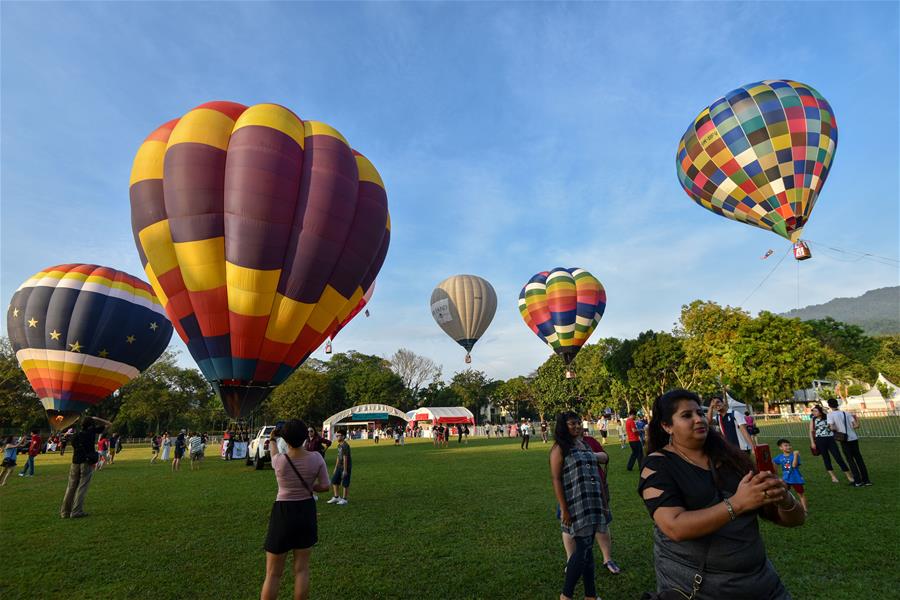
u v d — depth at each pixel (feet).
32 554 21.86
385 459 69.67
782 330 115.44
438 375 281.54
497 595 16.16
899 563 16.97
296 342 48.14
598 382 187.62
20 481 51.11
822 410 33.63
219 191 45.62
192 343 46.70
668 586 7.68
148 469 64.13
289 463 14.94
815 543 19.45
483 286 110.73
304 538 14.49
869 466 38.52
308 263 46.85
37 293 74.49
